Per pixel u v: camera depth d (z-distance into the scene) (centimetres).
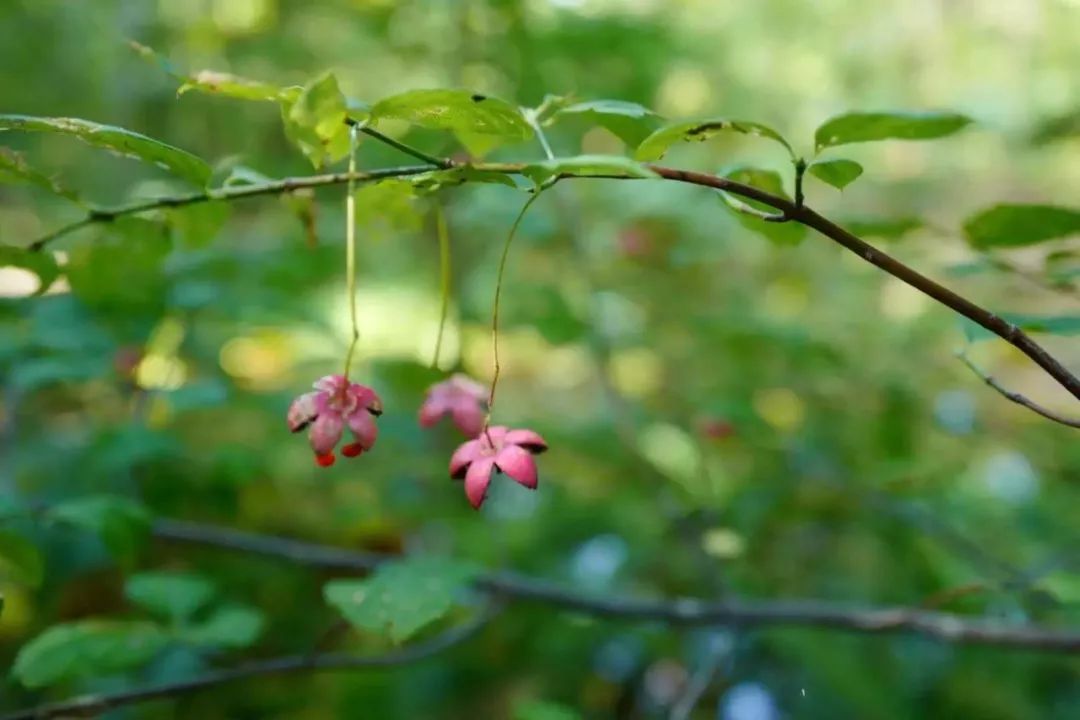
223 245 59
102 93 81
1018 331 28
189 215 33
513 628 56
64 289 45
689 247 62
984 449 67
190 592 38
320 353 63
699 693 42
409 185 29
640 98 55
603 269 65
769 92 82
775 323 56
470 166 28
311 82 27
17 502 36
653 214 62
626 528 60
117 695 35
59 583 48
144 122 82
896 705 50
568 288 63
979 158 77
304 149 28
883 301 71
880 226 36
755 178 32
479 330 65
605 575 57
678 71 71
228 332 59
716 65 78
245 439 58
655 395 65
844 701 51
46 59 75
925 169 80
